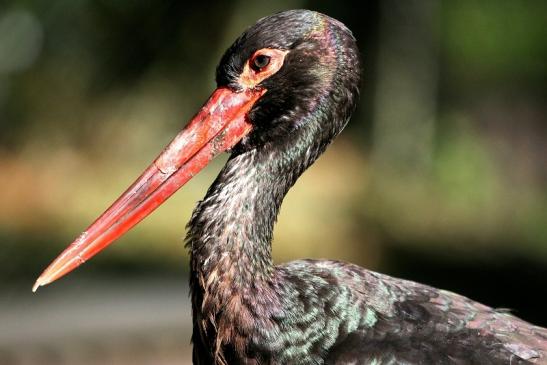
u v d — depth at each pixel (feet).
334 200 64.59
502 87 79.56
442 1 78.38
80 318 33.42
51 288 38.99
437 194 70.90
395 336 15.20
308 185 67.62
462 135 78.02
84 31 70.33
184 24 68.54
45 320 33.12
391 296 15.83
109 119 70.95
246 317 15.31
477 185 71.92
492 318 15.88
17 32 70.38
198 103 70.44
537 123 78.28
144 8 68.64
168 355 32.58
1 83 70.38
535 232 63.46
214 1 67.56
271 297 15.39
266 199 16.33
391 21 79.10
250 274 15.60
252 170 16.38
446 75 80.89
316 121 16.38
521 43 78.02
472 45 78.69
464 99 80.69
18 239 50.93
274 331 15.26
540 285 49.98
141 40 69.62
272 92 16.25
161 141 70.54
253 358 15.31
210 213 15.96
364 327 15.31
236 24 67.46
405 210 65.16
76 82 71.20
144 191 16.51
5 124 70.23
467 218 65.92
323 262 16.31
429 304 15.83
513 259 55.72
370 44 80.48
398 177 74.69
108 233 16.39
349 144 80.07
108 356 31.81
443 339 15.24
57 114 70.69
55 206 59.88
